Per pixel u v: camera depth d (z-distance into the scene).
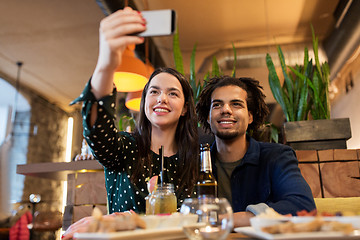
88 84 0.81
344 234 0.50
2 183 5.36
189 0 3.42
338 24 3.35
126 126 2.43
